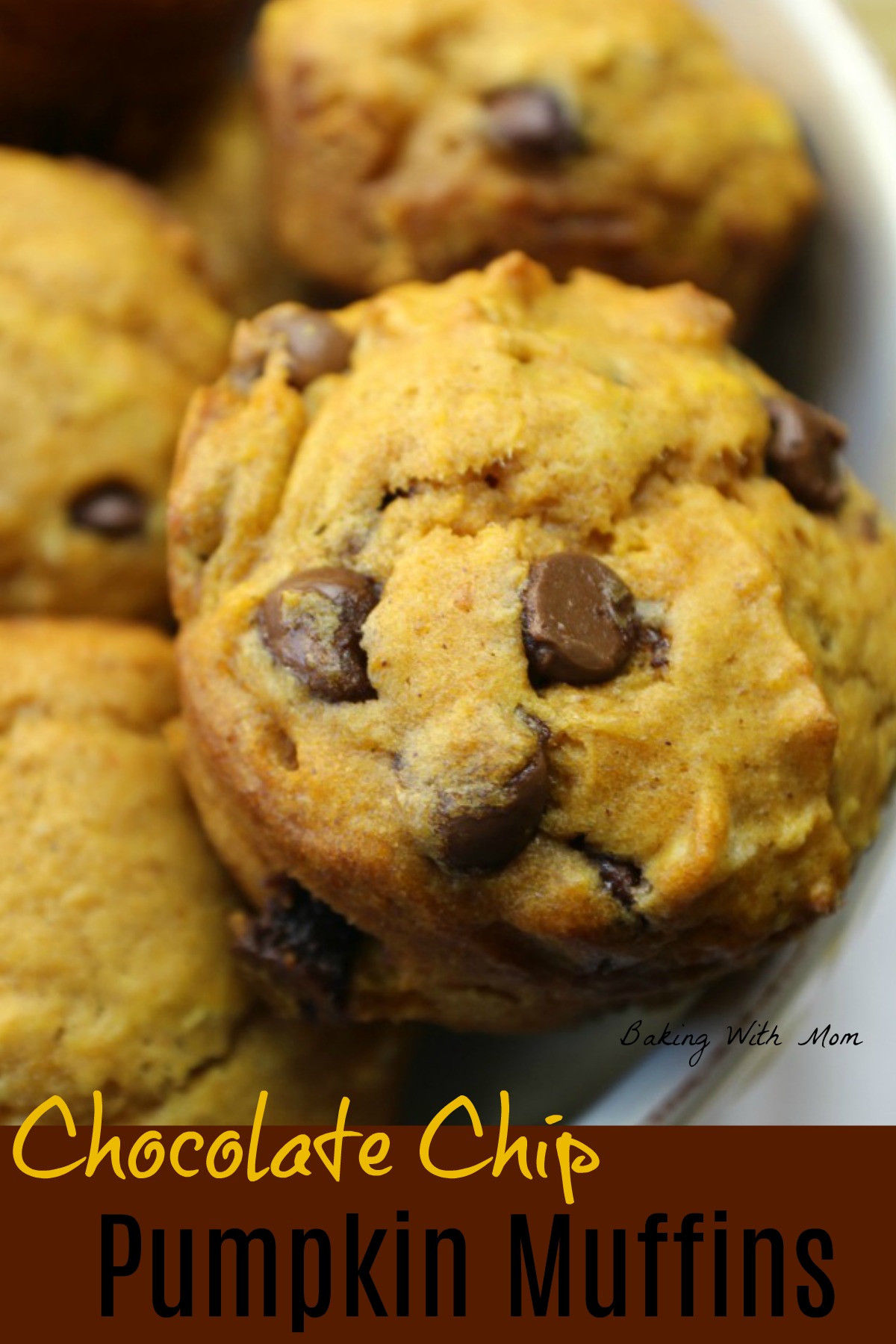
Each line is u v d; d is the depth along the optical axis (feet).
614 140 0.86
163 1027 0.76
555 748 0.68
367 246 0.88
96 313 0.86
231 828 0.74
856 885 0.75
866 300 0.86
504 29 0.87
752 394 0.74
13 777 0.78
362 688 0.69
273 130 0.90
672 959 0.71
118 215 0.89
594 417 0.71
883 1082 0.93
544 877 0.69
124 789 0.78
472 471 0.70
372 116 0.86
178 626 0.86
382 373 0.72
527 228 0.86
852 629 0.73
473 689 0.68
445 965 0.72
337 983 0.73
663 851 0.68
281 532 0.72
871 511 0.76
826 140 0.88
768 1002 0.76
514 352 0.72
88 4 0.89
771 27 0.88
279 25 0.89
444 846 0.68
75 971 0.76
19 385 0.83
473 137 0.86
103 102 0.94
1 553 0.83
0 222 0.86
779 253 0.88
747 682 0.69
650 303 0.77
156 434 0.85
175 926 0.77
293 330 0.74
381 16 0.87
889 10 0.99
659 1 0.89
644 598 0.70
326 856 0.69
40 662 0.80
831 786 0.71
